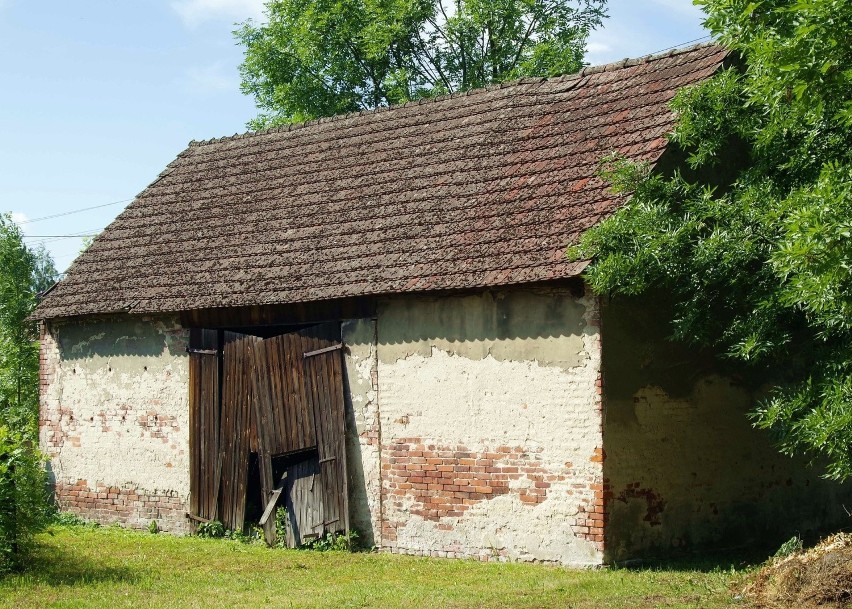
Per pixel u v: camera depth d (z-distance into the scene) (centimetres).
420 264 1399
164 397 1650
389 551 1409
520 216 1384
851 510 1580
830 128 1138
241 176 1841
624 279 1170
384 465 1419
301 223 1631
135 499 1670
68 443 1759
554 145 1486
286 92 3053
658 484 1298
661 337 1323
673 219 1178
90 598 1097
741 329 1152
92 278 1762
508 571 1226
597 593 1066
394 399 1415
